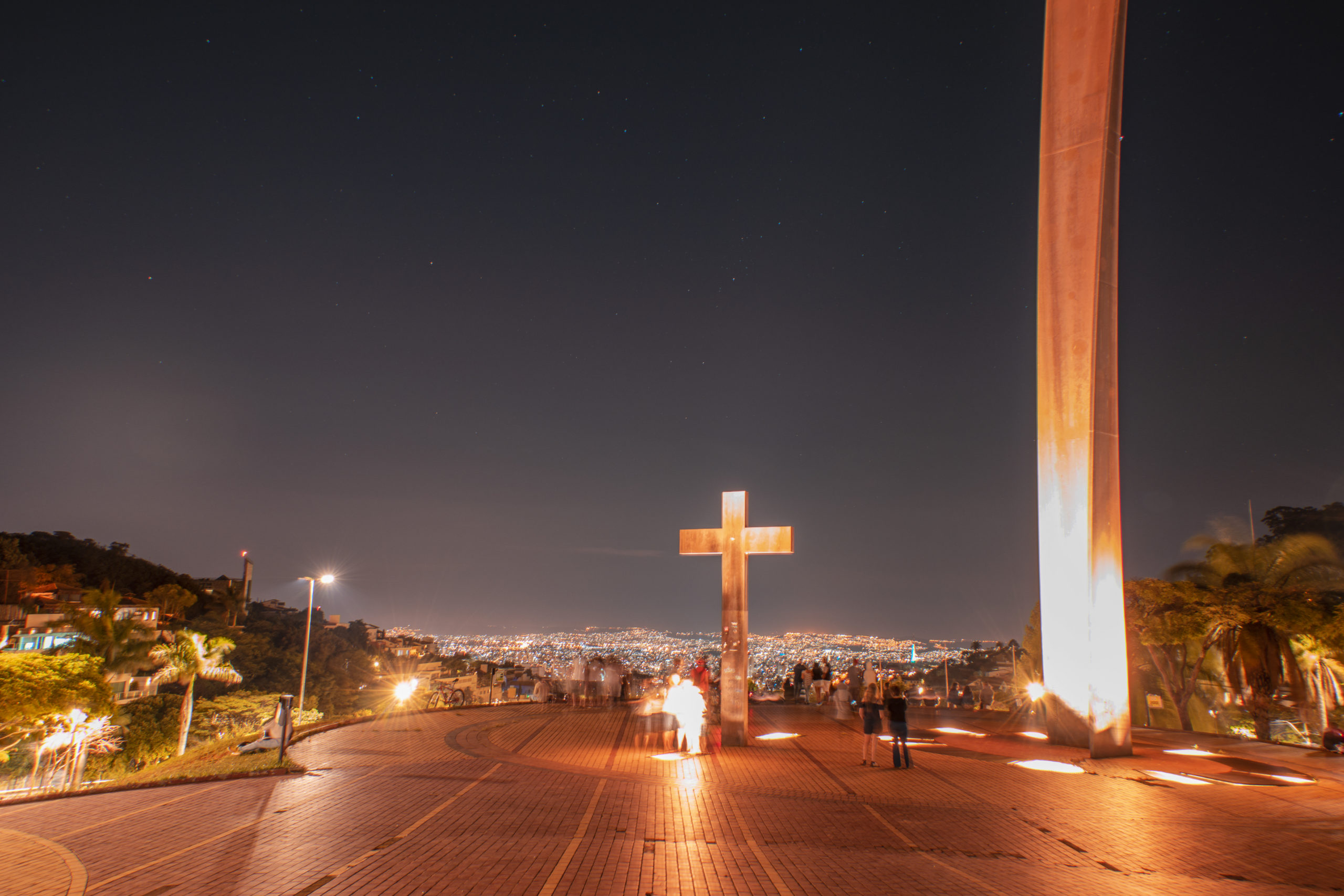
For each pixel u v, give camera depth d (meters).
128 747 50.66
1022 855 9.59
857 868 8.84
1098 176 19.17
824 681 30.84
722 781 13.89
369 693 98.00
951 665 88.75
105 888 7.84
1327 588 26.53
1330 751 18.33
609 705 28.75
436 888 7.94
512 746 17.98
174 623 83.56
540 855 9.13
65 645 59.75
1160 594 27.27
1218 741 20.80
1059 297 19.66
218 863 8.70
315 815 10.99
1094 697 17.95
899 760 15.50
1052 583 19.23
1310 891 8.51
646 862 8.90
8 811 11.23
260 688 78.50
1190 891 8.41
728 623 18.66
